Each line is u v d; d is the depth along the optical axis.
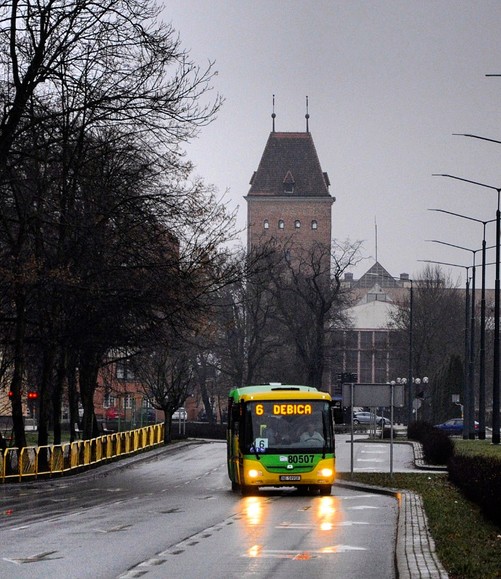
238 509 34.84
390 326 170.50
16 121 47.91
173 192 53.41
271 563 20.70
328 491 43.41
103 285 52.50
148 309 53.16
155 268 51.97
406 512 30.14
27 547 23.36
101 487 50.12
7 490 47.28
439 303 153.50
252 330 130.50
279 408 43.75
